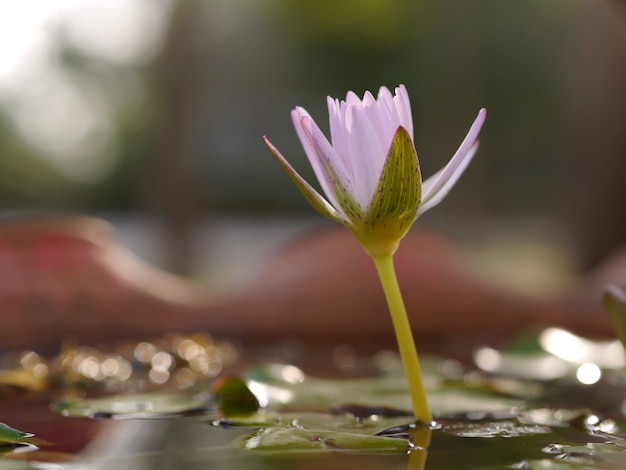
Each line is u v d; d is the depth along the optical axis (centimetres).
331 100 77
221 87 766
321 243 123
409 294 120
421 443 77
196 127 447
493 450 75
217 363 101
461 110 648
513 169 767
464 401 85
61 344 108
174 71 418
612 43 239
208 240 521
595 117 244
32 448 76
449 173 77
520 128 755
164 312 117
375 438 77
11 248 112
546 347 102
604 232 242
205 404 84
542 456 75
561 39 669
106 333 114
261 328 119
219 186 835
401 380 91
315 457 74
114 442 77
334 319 119
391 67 720
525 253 495
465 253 126
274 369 91
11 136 1035
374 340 119
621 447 76
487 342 115
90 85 854
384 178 76
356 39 627
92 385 91
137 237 629
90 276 115
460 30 629
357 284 120
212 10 494
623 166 239
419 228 126
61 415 83
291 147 848
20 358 98
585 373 96
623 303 80
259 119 832
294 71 772
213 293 121
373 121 77
